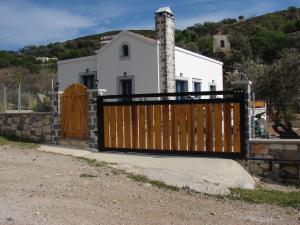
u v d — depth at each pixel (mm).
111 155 11766
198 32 85750
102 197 7500
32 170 9477
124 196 7680
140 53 22547
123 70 23125
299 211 7383
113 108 12367
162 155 11539
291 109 28500
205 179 9180
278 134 17344
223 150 10914
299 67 29453
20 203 6723
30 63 61656
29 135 14383
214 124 10984
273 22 82125
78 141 13070
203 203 7594
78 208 6695
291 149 10359
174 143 11469
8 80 38688
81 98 12977
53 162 10586
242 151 10719
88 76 24766
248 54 52188
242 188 9117
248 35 65562
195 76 26000
